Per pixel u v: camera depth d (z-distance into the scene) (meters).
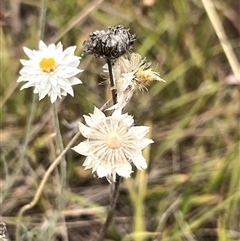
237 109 0.67
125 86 0.42
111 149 0.41
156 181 0.63
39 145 0.62
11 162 0.62
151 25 0.74
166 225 0.60
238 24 0.76
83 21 0.70
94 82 0.68
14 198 0.61
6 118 0.65
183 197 0.60
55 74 0.43
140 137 0.41
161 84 0.68
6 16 0.61
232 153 0.60
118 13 0.71
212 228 0.61
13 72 0.67
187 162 0.66
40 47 0.45
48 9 0.71
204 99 0.67
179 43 0.72
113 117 0.41
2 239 0.44
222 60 0.75
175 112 0.68
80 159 0.63
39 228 0.56
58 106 0.62
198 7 0.74
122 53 0.41
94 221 0.60
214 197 0.60
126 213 0.62
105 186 0.63
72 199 0.59
